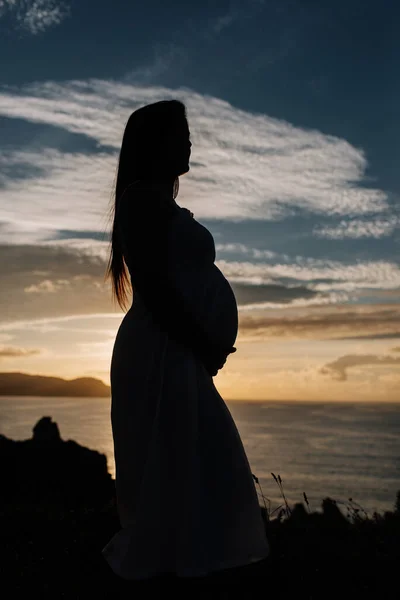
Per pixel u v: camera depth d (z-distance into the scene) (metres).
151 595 2.14
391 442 189.75
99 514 5.66
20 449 18.09
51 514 5.75
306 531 4.61
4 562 4.15
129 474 2.20
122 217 2.22
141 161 2.39
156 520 2.09
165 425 2.15
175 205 2.25
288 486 99.25
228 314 2.27
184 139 2.43
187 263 2.16
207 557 2.05
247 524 2.14
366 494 88.56
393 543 4.39
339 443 186.25
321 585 3.61
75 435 188.62
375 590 3.55
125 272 2.66
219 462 2.16
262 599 3.38
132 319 2.30
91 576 3.86
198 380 2.22
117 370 2.28
